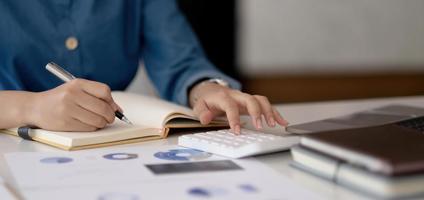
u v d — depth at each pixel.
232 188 0.56
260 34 3.21
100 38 1.19
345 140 0.60
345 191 0.55
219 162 0.67
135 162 0.67
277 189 0.56
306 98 3.32
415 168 0.51
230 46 2.29
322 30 3.30
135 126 0.84
